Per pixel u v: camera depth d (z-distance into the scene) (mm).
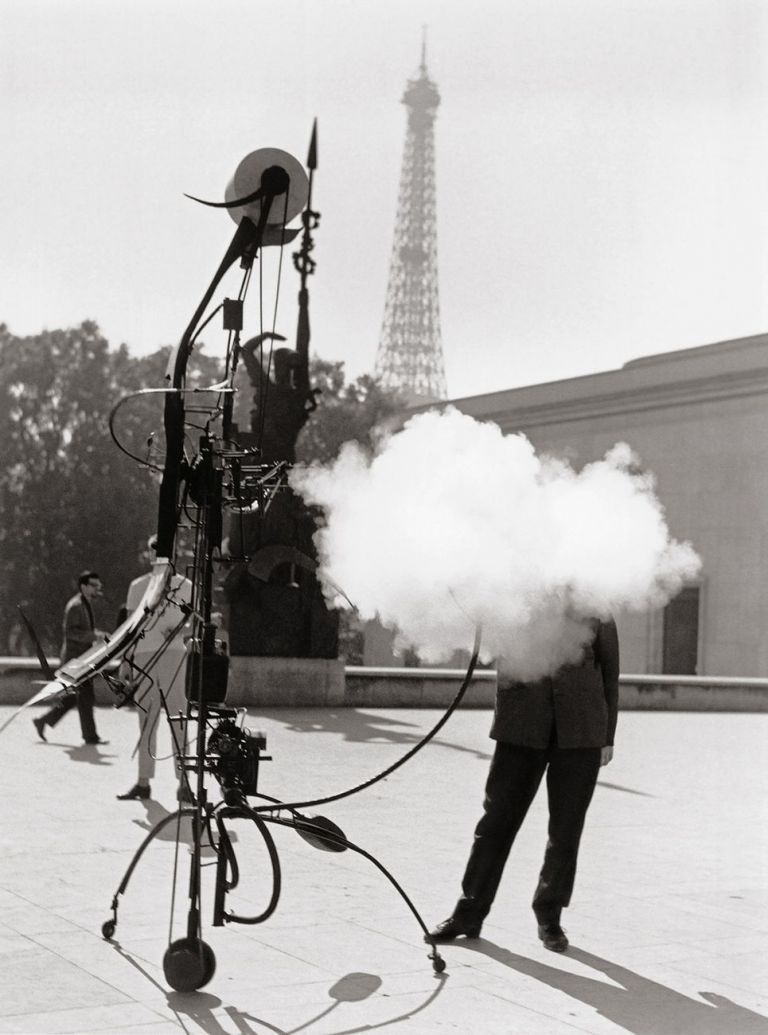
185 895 6645
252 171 5504
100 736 14781
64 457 60844
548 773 6152
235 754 5352
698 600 50281
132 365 62125
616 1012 4930
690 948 6008
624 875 7805
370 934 6012
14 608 60031
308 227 23094
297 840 8547
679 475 50656
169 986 5023
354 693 21812
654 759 15406
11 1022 4480
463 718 20125
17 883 6809
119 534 59781
